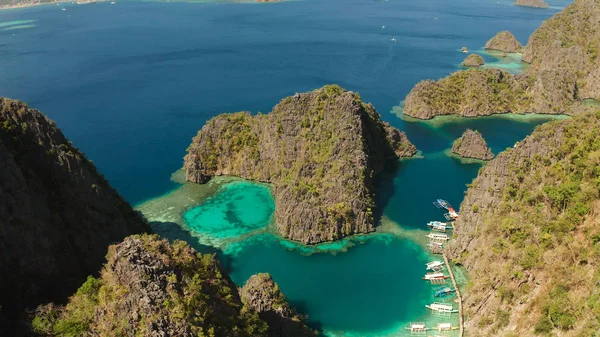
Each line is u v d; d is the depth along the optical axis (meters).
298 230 117.38
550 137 104.56
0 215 74.44
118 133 191.75
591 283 71.12
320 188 124.31
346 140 131.88
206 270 76.62
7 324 66.50
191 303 67.00
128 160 166.88
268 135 147.12
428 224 123.38
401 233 121.25
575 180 89.12
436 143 180.50
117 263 69.06
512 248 89.81
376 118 163.25
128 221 106.06
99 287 70.88
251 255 113.12
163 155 171.00
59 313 69.12
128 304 65.25
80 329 65.50
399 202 135.75
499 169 109.75
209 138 153.88
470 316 90.44
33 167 88.25
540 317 73.62
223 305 74.19
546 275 79.12
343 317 93.56
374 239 118.94
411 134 189.88
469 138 166.12
